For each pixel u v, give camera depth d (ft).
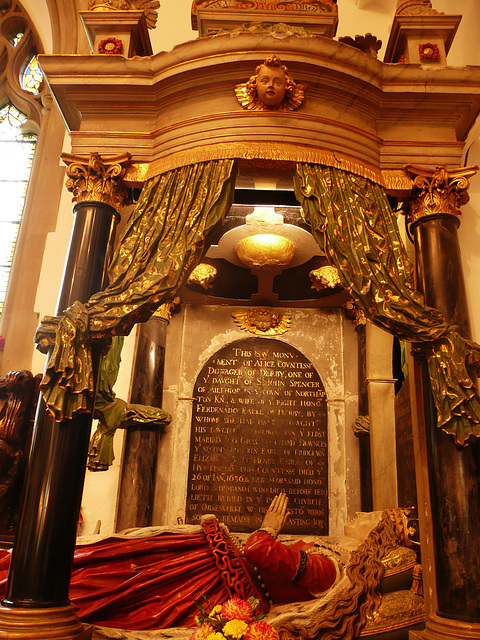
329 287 21.94
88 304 11.96
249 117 13.87
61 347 11.30
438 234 13.46
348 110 14.33
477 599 10.65
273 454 22.18
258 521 21.39
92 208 13.48
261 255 20.57
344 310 23.98
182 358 23.32
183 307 24.06
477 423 11.41
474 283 17.65
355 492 21.67
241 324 23.82
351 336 23.63
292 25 15.93
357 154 13.99
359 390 22.45
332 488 21.76
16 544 10.66
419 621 11.63
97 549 12.34
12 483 19.21
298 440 22.38
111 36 15.14
